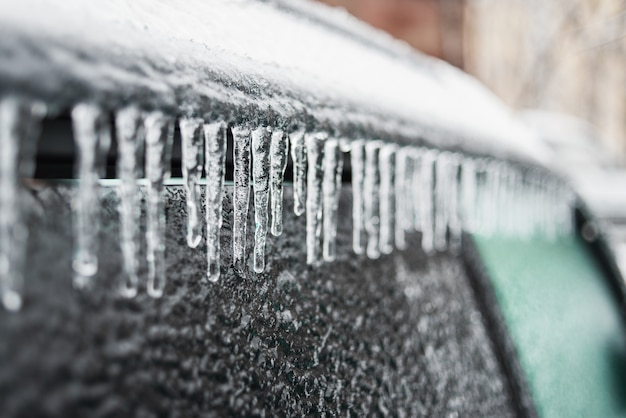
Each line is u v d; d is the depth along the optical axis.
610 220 1.98
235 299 0.37
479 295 0.57
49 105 0.28
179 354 0.33
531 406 0.52
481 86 0.94
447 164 0.54
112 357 0.31
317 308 0.42
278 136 0.38
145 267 0.33
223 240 0.38
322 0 2.90
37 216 0.30
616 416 0.60
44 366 0.29
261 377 0.36
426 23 3.56
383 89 0.51
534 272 0.68
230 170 0.38
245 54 0.39
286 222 0.42
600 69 4.89
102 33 0.31
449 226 0.58
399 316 0.47
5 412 0.28
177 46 0.34
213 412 0.33
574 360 0.61
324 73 0.45
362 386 0.42
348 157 0.45
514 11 4.66
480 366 0.51
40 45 0.28
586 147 2.78
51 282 0.30
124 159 0.31
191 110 0.33
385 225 0.49
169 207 0.35
